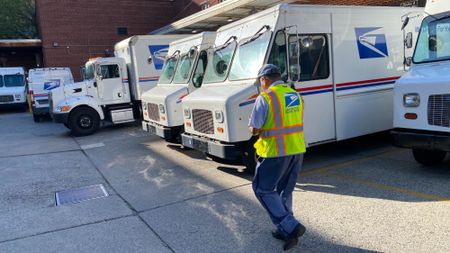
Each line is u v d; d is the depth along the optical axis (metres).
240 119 6.15
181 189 6.21
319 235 4.23
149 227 4.79
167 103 8.43
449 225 4.21
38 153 9.80
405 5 10.52
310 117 6.75
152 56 12.88
